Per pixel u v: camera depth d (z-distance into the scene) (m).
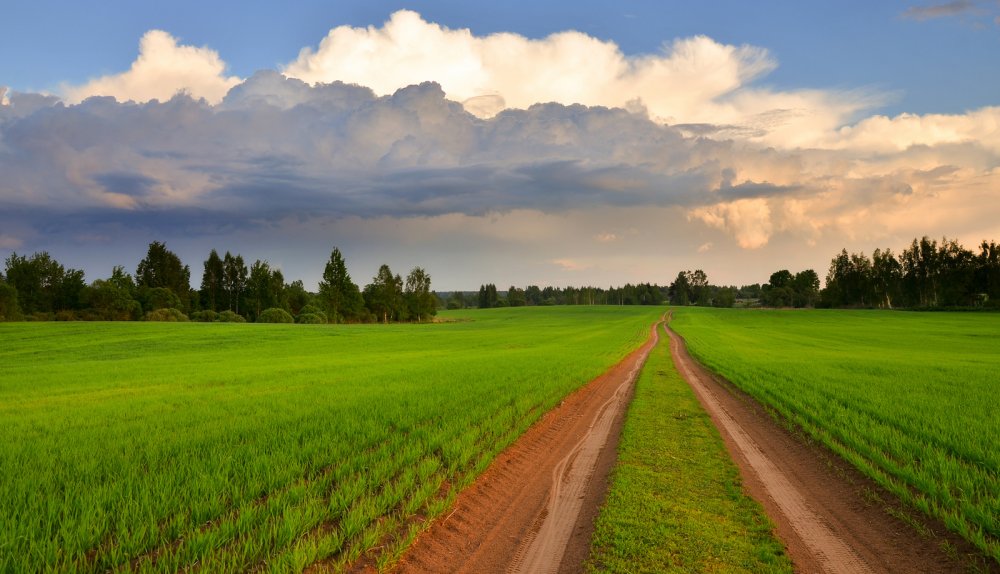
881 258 164.25
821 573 6.13
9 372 29.81
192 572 5.57
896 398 17.66
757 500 8.54
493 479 9.58
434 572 6.21
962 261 140.62
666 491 8.88
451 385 21.05
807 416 15.02
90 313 90.38
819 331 83.44
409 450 10.35
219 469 8.92
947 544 6.75
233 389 21.25
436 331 83.62
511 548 6.88
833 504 8.41
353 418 13.91
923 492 8.58
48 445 11.01
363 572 5.98
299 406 16.27
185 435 11.84
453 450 10.45
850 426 13.09
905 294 155.25
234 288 132.25
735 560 6.43
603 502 8.49
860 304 168.75
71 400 18.59
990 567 6.20
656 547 6.75
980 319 105.56
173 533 6.49
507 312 184.25
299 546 6.11
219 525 6.80
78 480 8.40
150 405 16.94
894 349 49.72
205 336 61.69
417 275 139.25
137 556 6.06
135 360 39.06
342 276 119.44
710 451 11.66
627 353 42.09
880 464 10.06
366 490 8.35
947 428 12.61
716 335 70.81
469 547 6.92
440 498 8.32
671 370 29.72
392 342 60.00
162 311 93.31
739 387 22.06
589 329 90.00
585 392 21.02
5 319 76.50
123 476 8.65
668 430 13.82
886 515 7.93
